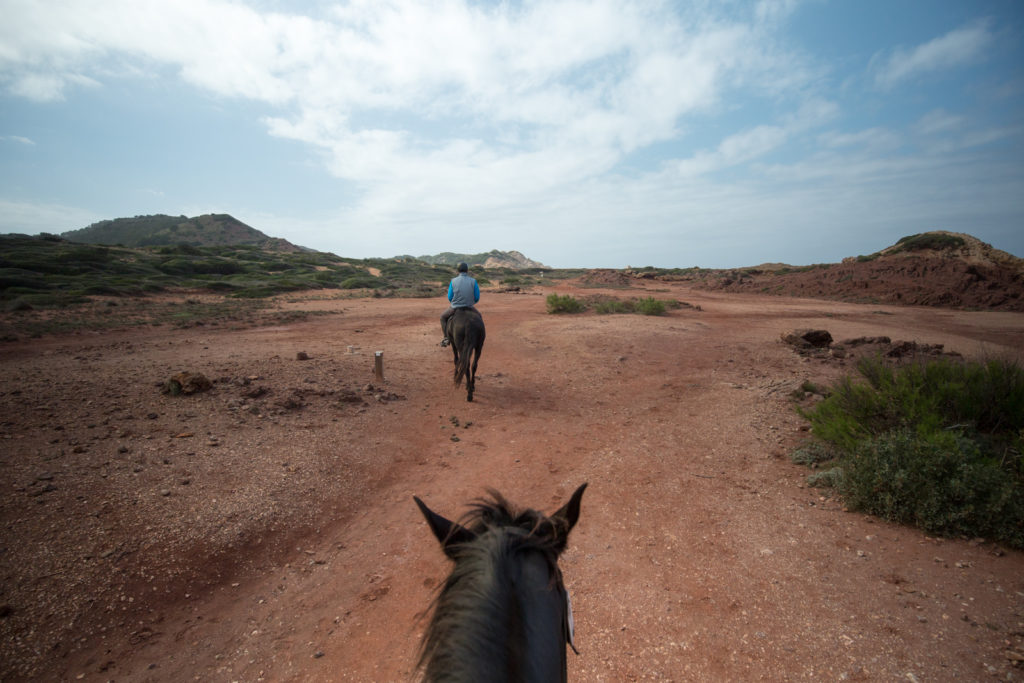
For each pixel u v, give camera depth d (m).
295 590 4.32
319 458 6.65
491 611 1.13
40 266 32.69
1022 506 4.65
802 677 3.22
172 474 5.80
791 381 10.87
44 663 3.39
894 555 4.49
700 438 7.86
